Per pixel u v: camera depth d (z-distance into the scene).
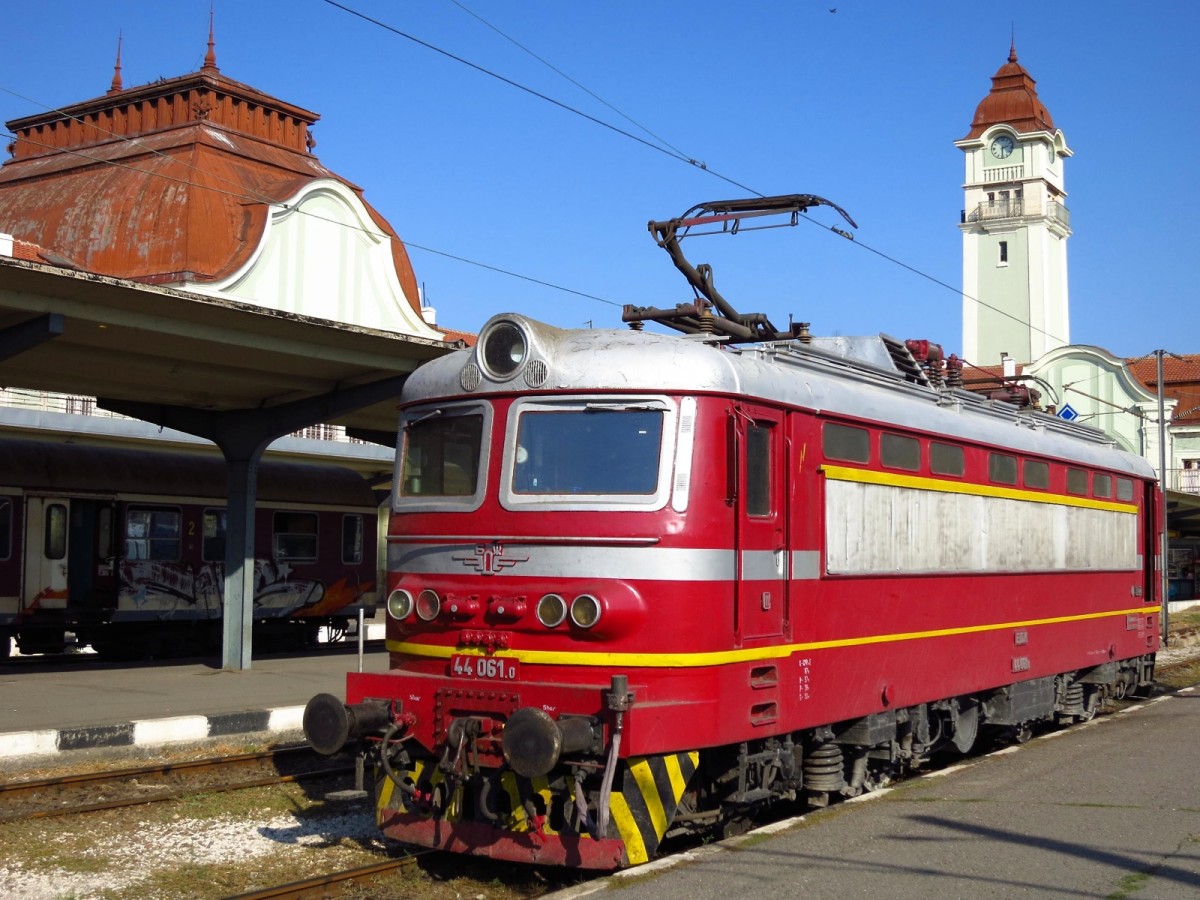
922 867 8.14
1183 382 57.53
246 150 34.31
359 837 9.90
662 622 8.20
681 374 8.52
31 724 14.12
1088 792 10.73
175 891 8.41
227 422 20.27
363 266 34.62
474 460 9.00
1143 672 18.78
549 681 8.33
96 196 32.31
